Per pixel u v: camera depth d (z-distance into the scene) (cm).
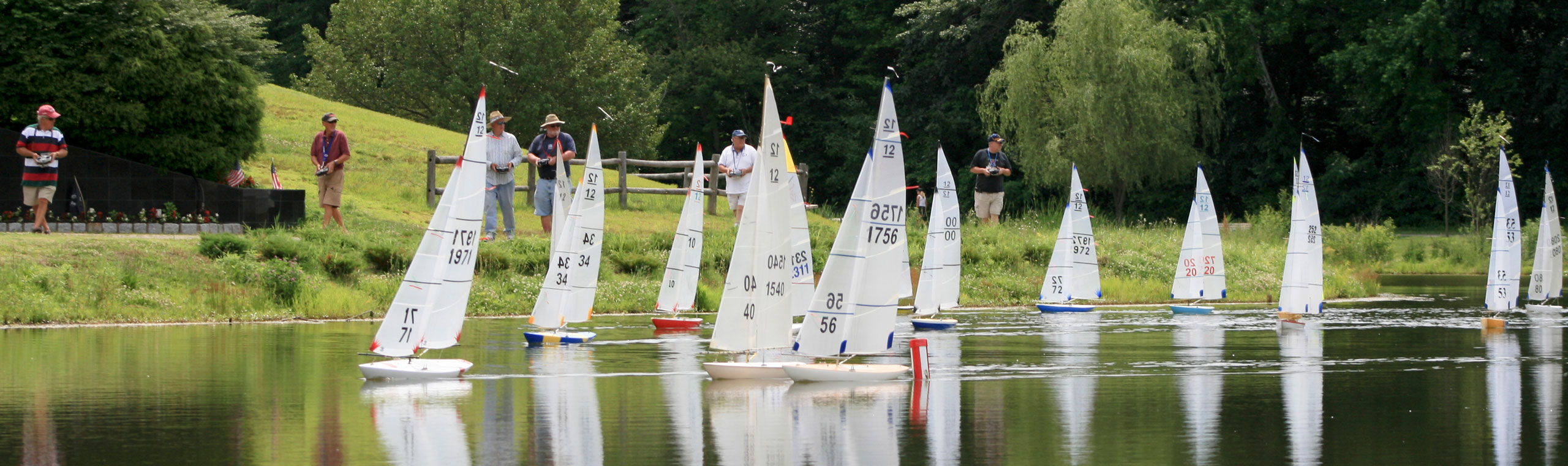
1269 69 10231
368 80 9725
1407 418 1956
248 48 4644
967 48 10394
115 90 4112
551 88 9581
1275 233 6650
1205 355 2795
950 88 10781
